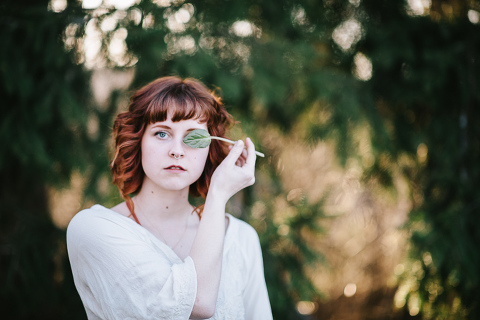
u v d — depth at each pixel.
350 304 4.18
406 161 3.37
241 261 1.33
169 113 1.14
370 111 3.22
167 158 1.13
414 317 3.90
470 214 3.02
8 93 2.50
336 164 3.36
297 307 3.46
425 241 2.97
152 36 2.61
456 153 3.15
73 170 2.87
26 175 2.97
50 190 3.24
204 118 1.18
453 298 2.96
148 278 1.05
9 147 2.54
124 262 1.07
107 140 2.84
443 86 3.13
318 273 3.60
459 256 2.88
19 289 2.92
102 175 2.83
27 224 3.06
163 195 1.24
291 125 3.42
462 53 3.02
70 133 2.81
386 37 3.10
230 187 1.16
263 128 3.38
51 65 2.59
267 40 3.01
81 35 2.59
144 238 1.14
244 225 1.42
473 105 3.18
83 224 1.12
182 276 1.03
